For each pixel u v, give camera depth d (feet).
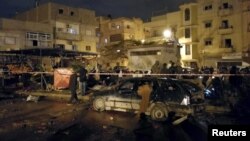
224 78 51.29
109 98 36.70
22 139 24.16
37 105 43.09
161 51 98.37
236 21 138.92
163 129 26.96
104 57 160.86
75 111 37.63
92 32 159.12
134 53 105.91
